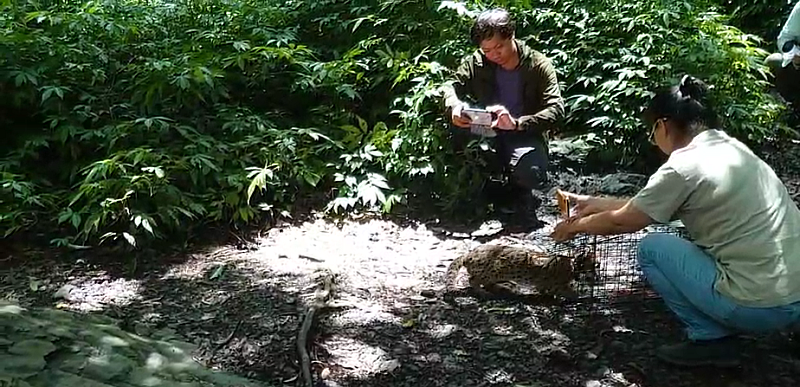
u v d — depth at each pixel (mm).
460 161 4461
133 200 3908
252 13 5691
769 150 5719
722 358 2842
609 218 2740
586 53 5395
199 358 2941
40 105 4484
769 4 7371
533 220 4312
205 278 3604
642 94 4957
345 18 5578
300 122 4973
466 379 2836
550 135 5527
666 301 2877
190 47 5074
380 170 4555
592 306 3363
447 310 3328
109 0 5727
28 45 4660
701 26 5707
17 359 2701
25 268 3645
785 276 2564
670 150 2787
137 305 3340
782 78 6137
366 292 3479
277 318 3238
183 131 4320
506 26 4062
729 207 2596
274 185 4301
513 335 3133
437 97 4508
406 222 4285
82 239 3865
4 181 3920
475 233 4145
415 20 5273
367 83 5078
